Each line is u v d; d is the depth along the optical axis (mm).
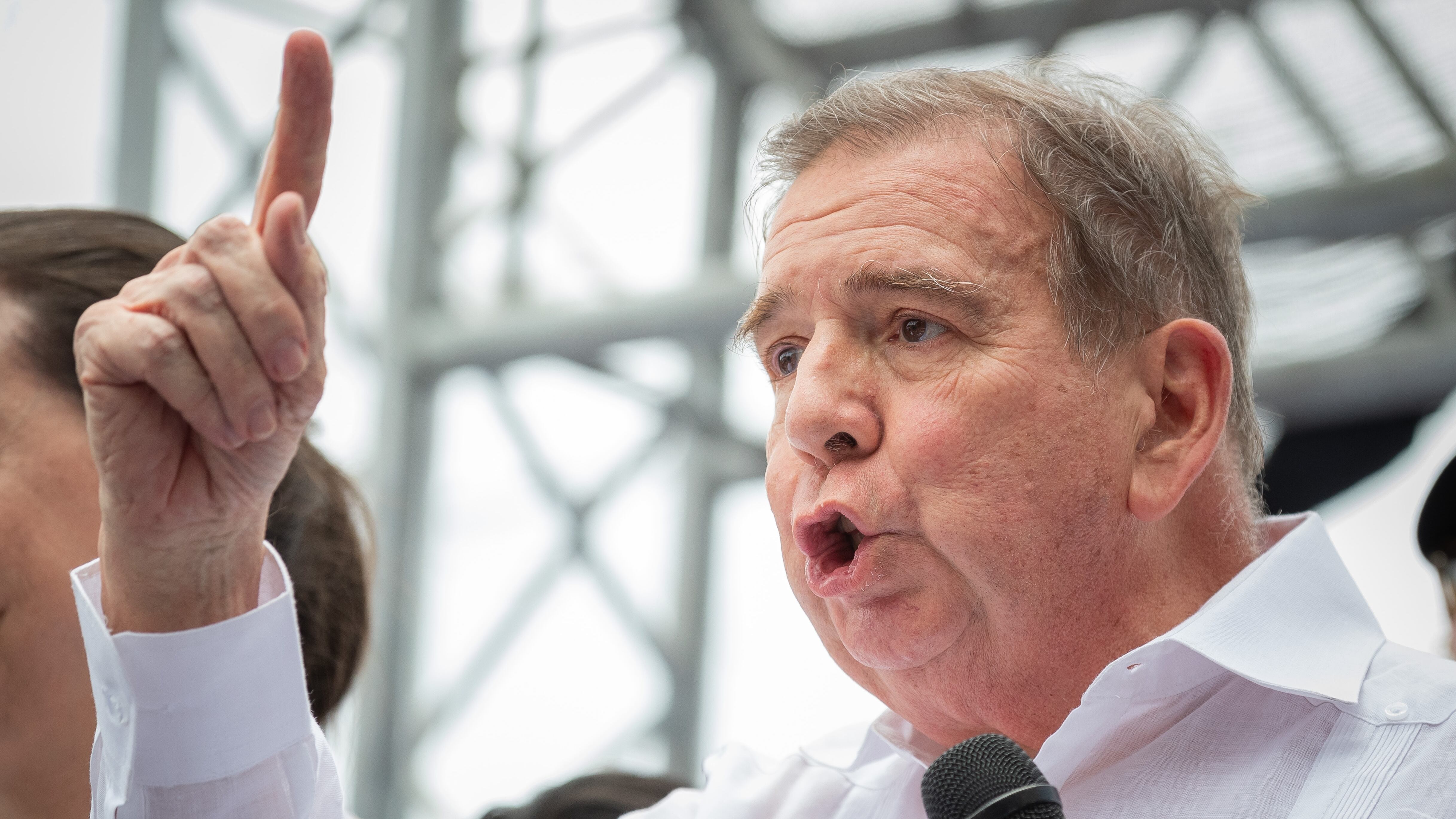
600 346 12750
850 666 3646
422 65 13172
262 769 3162
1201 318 3631
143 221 4145
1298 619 3436
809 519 3389
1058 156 3496
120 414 2686
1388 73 11211
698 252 13453
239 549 2988
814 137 3703
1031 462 3275
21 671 3385
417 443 12820
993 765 2514
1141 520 3398
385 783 12328
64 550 3432
